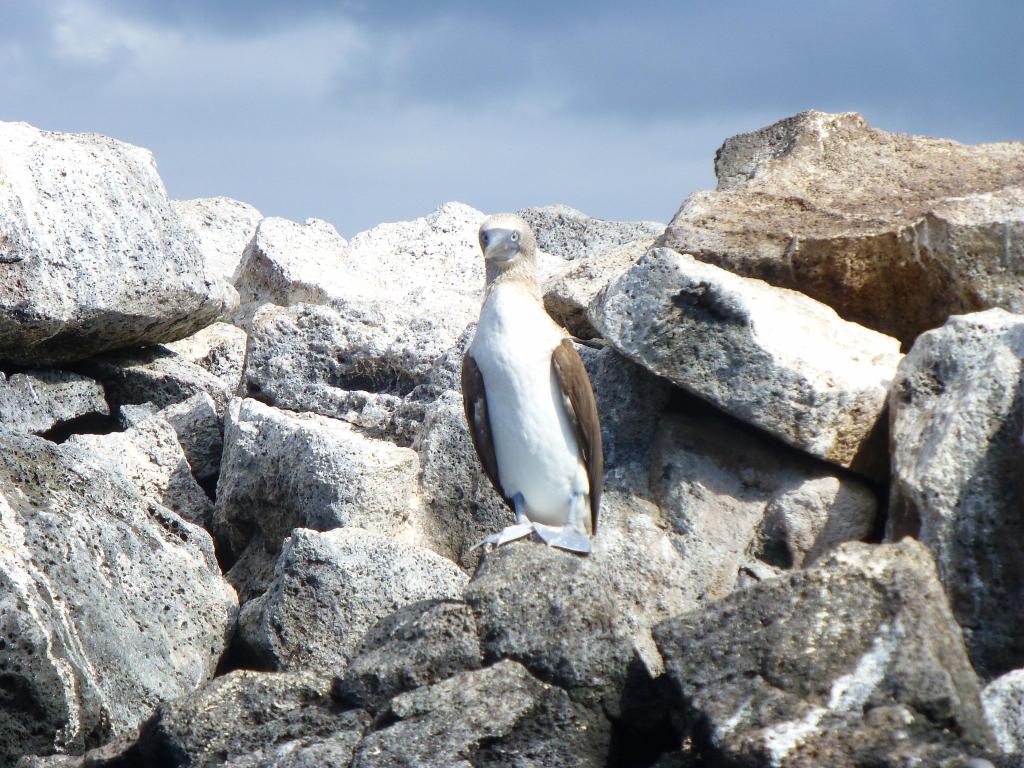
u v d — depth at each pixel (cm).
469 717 981
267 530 1623
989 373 1338
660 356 1518
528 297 1352
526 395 1315
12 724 1162
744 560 1490
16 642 1164
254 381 1934
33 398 1808
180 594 1349
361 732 1009
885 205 1819
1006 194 1708
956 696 917
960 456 1302
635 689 1026
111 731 1214
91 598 1261
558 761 981
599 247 2812
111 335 1858
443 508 1592
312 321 1950
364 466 1542
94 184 1820
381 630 1101
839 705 920
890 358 1587
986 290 1662
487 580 1076
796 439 1484
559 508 1366
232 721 1061
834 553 1019
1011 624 1240
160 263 1859
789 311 1612
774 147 2100
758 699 935
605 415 1595
